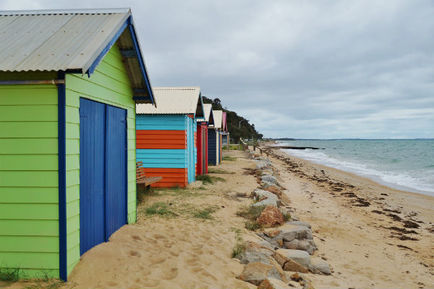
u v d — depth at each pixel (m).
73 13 4.98
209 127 20.11
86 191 4.35
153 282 3.88
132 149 6.35
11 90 3.70
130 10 4.98
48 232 3.71
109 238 5.15
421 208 12.84
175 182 11.30
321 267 5.54
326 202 12.51
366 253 6.89
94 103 4.61
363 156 53.78
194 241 5.62
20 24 4.59
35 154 3.69
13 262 3.74
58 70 3.38
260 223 7.15
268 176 15.09
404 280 5.48
